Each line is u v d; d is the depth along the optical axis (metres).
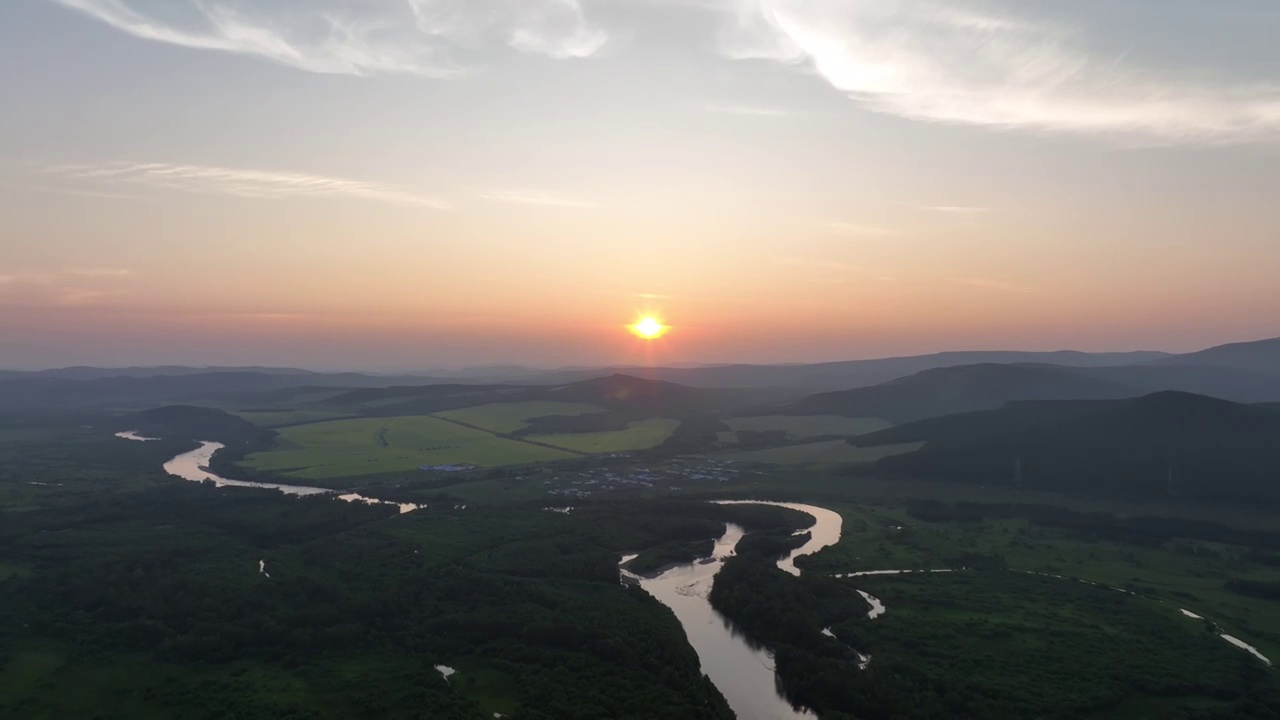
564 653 172.62
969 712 150.62
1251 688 159.12
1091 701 153.50
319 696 153.38
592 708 146.75
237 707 147.88
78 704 148.75
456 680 160.62
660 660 171.62
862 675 163.88
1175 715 149.62
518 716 144.25
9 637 178.38
